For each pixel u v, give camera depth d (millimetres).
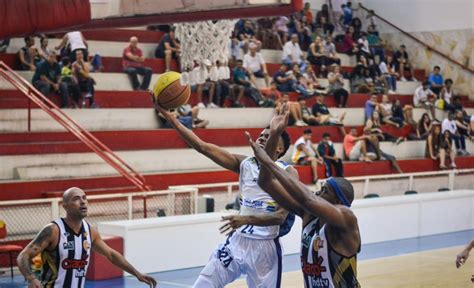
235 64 22781
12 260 13641
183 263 14352
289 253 16188
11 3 6957
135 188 16906
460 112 26266
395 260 15305
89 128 19312
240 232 7801
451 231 19891
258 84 23719
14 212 14047
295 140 22094
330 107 24844
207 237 14688
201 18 7660
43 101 18750
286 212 7492
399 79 28734
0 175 16578
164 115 7590
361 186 20344
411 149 24656
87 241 7188
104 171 17766
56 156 17234
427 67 30484
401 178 21359
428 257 15719
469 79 29500
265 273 7758
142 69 21375
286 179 5320
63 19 7270
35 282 6773
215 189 17391
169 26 22750
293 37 25484
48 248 7039
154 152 19281
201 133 20484
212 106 21688
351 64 28406
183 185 18453
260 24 26531
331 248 5637
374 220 17969
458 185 22984
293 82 24016
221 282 7840
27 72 19797
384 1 31406
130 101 20812
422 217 19109
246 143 21344
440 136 24344
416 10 30703
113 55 22953
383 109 24828
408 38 30922
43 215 14312
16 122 18016
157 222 13992
